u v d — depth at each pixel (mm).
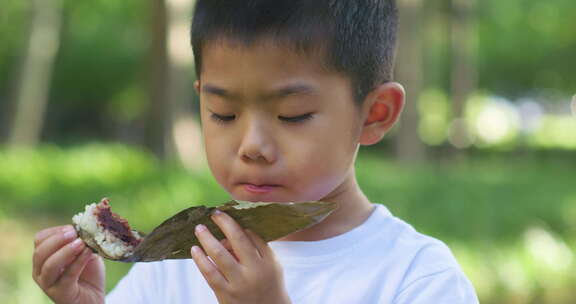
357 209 2049
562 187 12328
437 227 7793
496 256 6836
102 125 28438
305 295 1955
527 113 28594
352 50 1830
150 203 9062
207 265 1731
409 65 13617
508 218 8445
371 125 1965
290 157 1757
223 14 1774
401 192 9383
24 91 15562
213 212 1748
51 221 9445
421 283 1929
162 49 12227
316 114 1771
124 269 5875
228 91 1768
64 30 23047
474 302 1963
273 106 1755
